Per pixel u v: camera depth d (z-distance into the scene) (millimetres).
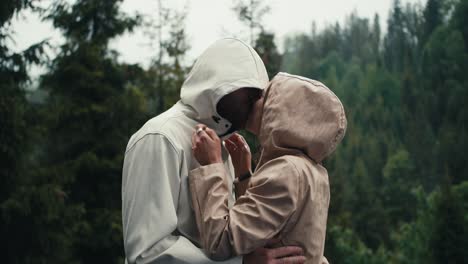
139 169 1879
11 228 11609
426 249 24609
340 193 28516
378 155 83062
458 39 100312
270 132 1934
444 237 24000
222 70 1991
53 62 16859
